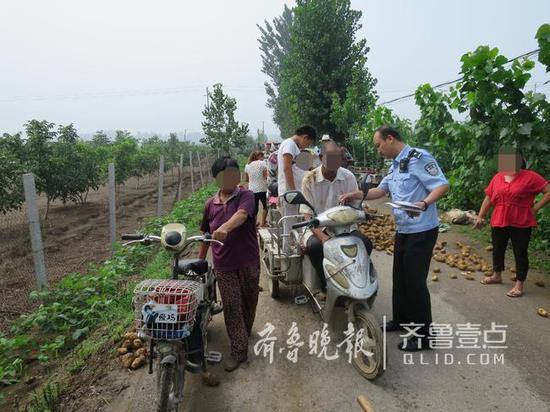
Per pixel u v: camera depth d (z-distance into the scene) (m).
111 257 7.98
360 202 4.31
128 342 4.37
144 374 3.94
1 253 9.05
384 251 7.61
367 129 14.30
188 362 3.33
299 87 21.16
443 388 3.62
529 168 6.86
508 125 6.86
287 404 3.48
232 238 3.85
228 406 3.47
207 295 4.11
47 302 5.80
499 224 5.49
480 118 7.43
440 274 6.36
